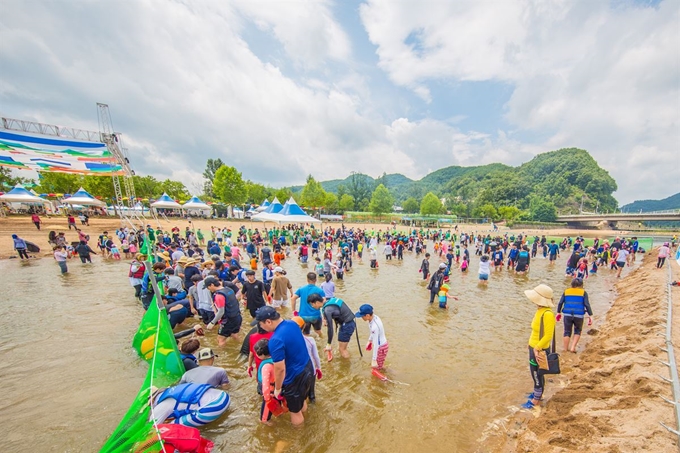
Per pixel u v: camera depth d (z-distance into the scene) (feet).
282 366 11.35
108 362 17.39
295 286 39.37
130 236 65.72
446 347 21.27
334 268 46.37
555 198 504.43
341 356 19.24
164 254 38.11
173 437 9.74
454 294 36.63
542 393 14.69
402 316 27.86
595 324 27.09
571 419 12.03
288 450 11.32
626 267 64.18
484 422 13.19
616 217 275.80
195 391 12.50
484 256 42.91
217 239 77.15
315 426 12.69
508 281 45.88
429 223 224.74
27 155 49.49
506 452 11.25
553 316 13.94
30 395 14.11
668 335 17.38
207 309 22.58
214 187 179.42
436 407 14.25
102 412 13.01
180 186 225.15
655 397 12.06
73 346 19.38
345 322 18.51
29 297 30.09
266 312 11.65
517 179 529.45
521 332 24.50
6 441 11.16
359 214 268.21
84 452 10.75
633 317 24.82
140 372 16.40
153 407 11.54
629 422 10.85
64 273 41.37
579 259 49.16
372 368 16.92
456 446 11.71
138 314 25.36
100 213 151.53
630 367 15.12
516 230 242.58
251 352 15.25
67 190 162.61
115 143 47.75
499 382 16.70
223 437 11.90
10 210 134.10
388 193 285.43
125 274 41.52
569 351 20.94
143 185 200.03
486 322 26.71
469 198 493.77
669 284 31.78
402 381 16.53
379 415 13.55
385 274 49.06
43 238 70.79
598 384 14.92
